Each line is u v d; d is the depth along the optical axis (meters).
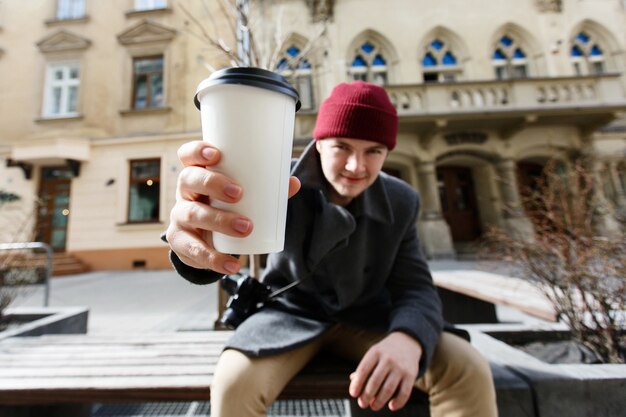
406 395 0.75
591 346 1.41
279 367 0.89
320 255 1.02
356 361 1.07
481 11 9.58
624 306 1.34
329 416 1.68
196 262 0.64
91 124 8.94
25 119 9.07
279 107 0.58
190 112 8.84
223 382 0.80
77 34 9.33
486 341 1.41
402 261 1.15
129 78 9.16
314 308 1.11
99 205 8.53
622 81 9.31
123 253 8.32
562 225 1.68
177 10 9.18
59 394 0.96
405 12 9.50
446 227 8.27
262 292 1.13
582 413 0.96
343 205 1.12
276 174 0.58
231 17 2.79
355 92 0.97
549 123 8.50
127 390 0.96
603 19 9.62
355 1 9.40
